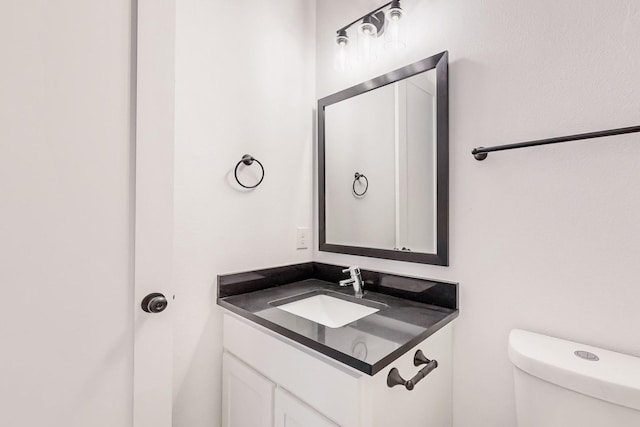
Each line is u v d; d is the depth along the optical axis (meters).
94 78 0.74
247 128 1.30
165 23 0.83
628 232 0.78
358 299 1.21
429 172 1.13
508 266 0.96
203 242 1.17
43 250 0.68
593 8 0.83
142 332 0.81
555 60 0.89
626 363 0.73
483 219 1.02
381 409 0.73
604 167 0.81
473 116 1.04
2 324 0.64
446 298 1.08
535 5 0.92
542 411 0.76
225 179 1.23
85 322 0.73
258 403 1.00
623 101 0.79
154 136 0.82
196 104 1.15
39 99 0.67
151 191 0.82
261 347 1.00
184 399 1.13
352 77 1.42
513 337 0.88
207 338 1.18
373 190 1.32
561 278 0.87
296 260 1.50
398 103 1.23
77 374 0.72
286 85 1.45
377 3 1.31
